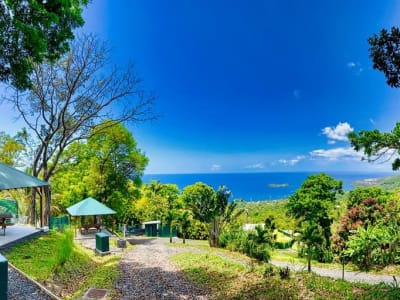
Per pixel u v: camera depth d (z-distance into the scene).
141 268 13.95
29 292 8.01
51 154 22.75
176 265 14.96
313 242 17.33
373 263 19.27
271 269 12.07
